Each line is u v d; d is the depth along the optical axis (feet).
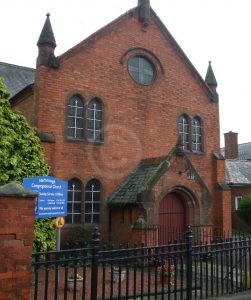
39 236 37.09
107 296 29.04
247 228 94.94
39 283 32.65
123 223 51.08
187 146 63.05
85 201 51.93
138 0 60.54
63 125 50.49
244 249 30.35
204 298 27.12
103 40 55.47
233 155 130.82
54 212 35.94
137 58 59.31
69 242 49.01
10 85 70.23
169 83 61.93
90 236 50.60
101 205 52.95
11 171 35.88
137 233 46.60
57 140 49.80
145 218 47.80
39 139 43.29
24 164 37.40
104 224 52.80
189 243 26.73
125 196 51.52
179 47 63.72
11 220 17.89
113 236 52.26
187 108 63.57
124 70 57.21
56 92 50.29
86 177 51.93
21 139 37.76
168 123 60.85
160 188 49.80
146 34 60.44
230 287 30.81
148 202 48.26
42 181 35.19
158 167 50.85
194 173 53.93
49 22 50.98
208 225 54.44
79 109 52.65
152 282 34.32
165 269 33.68
